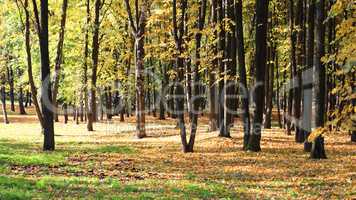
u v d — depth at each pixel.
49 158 19.30
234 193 13.48
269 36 36.81
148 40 41.78
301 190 14.30
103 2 38.44
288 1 34.72
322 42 20.66
